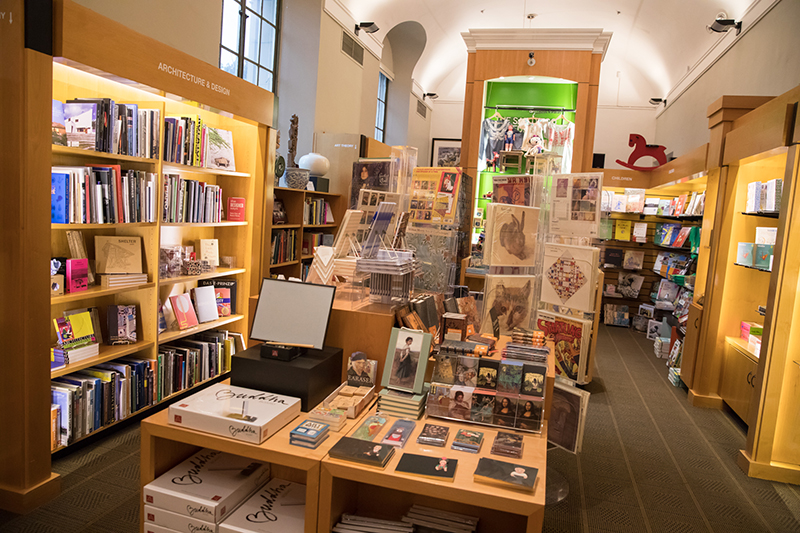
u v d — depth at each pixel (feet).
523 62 21.43
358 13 27.22
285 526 6.41
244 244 15.55
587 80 21.03
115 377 11.20
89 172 10.24
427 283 11.62
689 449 13.01
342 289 9.70
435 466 5.93
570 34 20.75
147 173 11.75
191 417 6.53
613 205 29.84
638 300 31.27
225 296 15.14
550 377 7.63
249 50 21.30
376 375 8.20
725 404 16.29
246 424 6.29
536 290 14.12
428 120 45.47
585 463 11.95
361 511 7.67
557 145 20.27
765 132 12.71
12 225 8.23
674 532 9.25
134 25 13.19
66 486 9.45
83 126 10.21
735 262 15.79
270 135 15.39
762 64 19.45
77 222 9.95
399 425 6.97
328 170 22.34
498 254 11.70
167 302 13.56
